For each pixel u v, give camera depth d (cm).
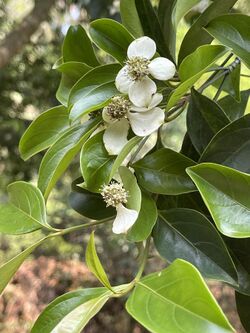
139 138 17
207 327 11
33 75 85
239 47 17
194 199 19
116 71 18
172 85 18
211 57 16
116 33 19
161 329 11
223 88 23
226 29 18
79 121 18
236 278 16
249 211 14
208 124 19
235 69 22
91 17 54
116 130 18
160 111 17
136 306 12
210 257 16
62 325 14
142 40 18
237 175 14
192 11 26
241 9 29
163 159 18
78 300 15
